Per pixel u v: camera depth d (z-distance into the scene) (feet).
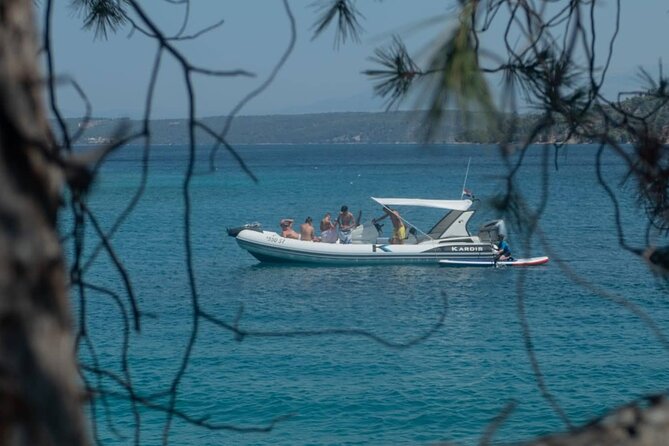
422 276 198.08
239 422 94.48
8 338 10.45
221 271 212.64
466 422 93.86
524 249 18.61
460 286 184.24
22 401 10.47
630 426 13.35
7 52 10.89
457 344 130.93
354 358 121.90
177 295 177.27
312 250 214.90
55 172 11.36
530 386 107.24
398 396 103.19
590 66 17.70
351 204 422.00
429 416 96.12
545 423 93.40
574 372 113.39
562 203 407.44
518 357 122.21
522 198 18.10
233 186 581.94
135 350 125.18
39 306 10.69
